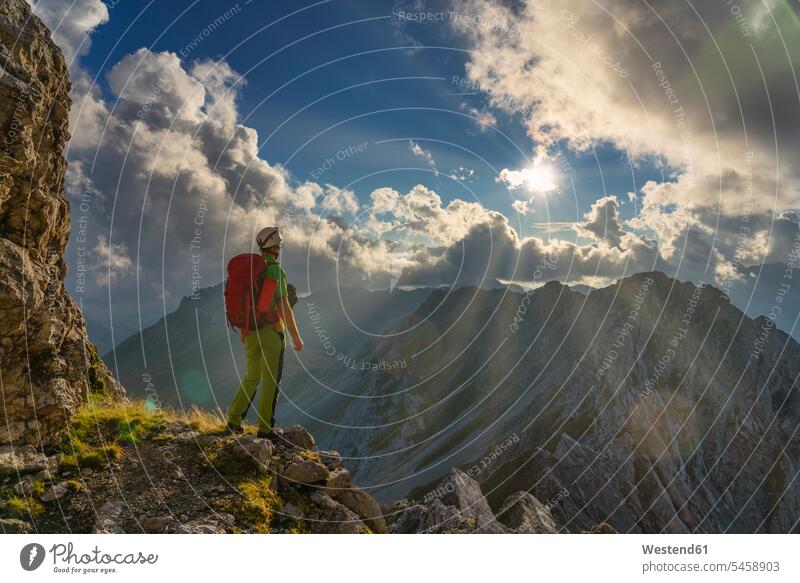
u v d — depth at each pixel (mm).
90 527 4910
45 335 5867
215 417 7426
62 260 7379
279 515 5711
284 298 6770
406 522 7230
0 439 5430
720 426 128125
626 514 68312
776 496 114125
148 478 5645
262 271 6719
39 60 6625
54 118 6910
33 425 5648
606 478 68750
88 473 5547
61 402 5895
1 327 5410
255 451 6176
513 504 8609
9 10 6398
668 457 114812
